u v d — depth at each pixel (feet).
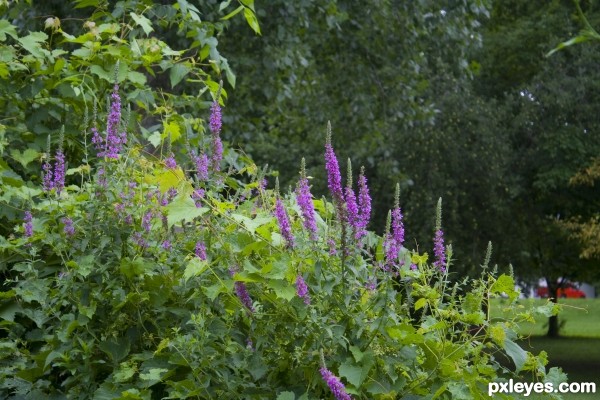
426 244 66.08
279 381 12.62
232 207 13.11
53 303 14.34
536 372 13.32
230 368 12.75
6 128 18.94
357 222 12.15
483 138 67.82
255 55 43.47
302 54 46.14
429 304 12.88
